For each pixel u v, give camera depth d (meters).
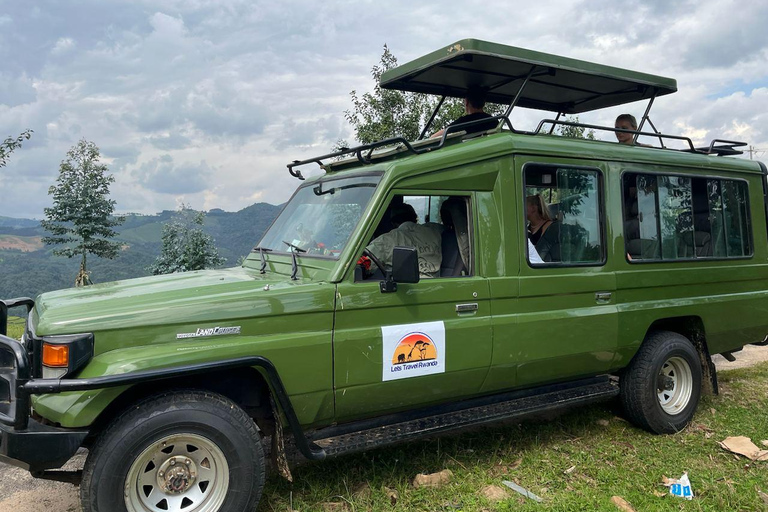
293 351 3.35
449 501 3.65
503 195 4.16
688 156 5.36
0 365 3.26
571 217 4.53
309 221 4.29
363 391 3.59
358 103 10.30
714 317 5.33
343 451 3.47
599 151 4.72
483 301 4.03
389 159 4.69
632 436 4.89
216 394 3.19
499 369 4.11
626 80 5.13
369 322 3.60
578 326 4.43
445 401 4.04
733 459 4.38
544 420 5.24
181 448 3.09
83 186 17.69
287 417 3.28
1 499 3.85
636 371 4.91
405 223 4.03
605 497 3.71
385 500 3.67
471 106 5.61
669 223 5.15
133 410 2.99
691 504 3.64
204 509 3.11
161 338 3.11
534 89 5.56
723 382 6.47
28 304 4.03
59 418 2.91
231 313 3.25
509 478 4.03
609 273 4.66
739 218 5.74
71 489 3.99
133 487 2.97
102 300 3.27
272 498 3.69
